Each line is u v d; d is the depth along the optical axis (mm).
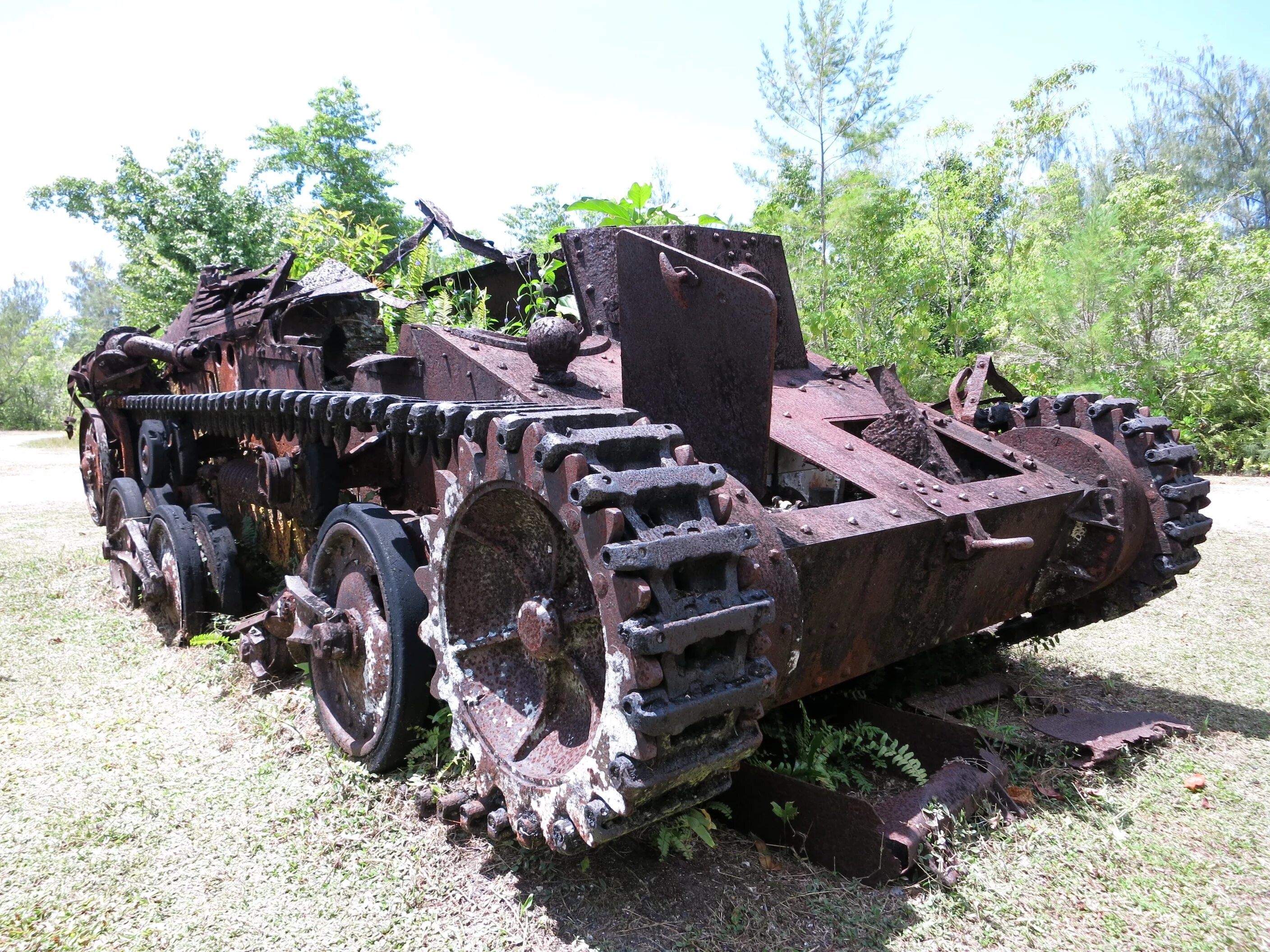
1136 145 32094
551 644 2582
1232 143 31875
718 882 2742
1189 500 3990
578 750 2537
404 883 2758
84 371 7059
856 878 2764
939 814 2869
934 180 16453
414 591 3229
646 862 2832
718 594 2232
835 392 4246
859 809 2746
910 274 12078
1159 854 2934
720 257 4312
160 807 3211
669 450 2428
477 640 2914
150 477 5531
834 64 11680
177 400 5125
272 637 4281
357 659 3512
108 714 4055
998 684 4137
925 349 10930
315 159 17641
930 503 3193
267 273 5582
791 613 2584
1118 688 4430
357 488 4227
